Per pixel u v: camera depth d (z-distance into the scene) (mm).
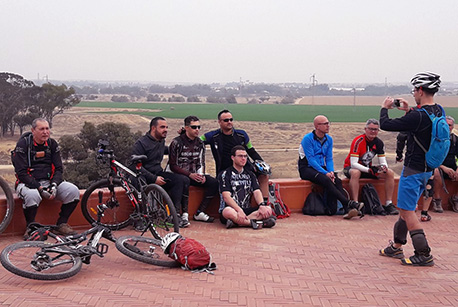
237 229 7695
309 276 5449
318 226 7945
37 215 7250
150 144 7773
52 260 5215
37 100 89625
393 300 4730
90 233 5688
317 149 8672
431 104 5617
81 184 40500
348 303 4633
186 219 7805
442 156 5605
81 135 47000
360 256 6309
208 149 64625
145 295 4758
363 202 8898
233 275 5465
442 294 4918
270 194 8453
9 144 76625
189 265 5598
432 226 8141
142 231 7379
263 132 116938
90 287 4988
